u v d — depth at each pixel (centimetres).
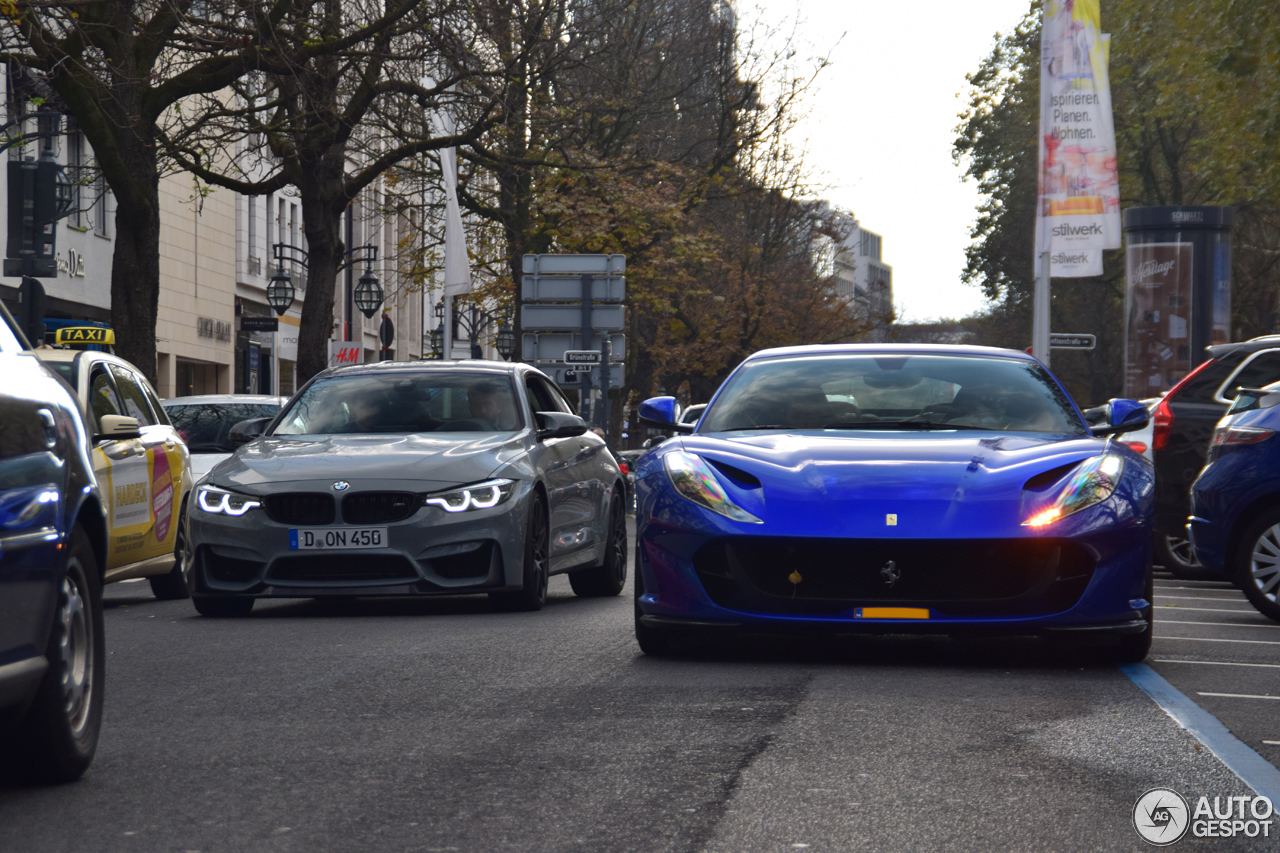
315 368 2870
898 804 546
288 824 523
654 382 5834
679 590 888
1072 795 559
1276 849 491
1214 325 2792
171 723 718
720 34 4594
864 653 948
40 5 1989
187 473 1518
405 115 2681
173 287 4328
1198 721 705
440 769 608
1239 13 3162
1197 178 5528
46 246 1991
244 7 2262
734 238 6012
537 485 1278
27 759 573
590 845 494
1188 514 1705
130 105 2238
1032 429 988
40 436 571
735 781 582
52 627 565
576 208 3812
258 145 2881
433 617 1208
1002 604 854
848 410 1007
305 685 830
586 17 3384
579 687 811
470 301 4466
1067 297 6431
